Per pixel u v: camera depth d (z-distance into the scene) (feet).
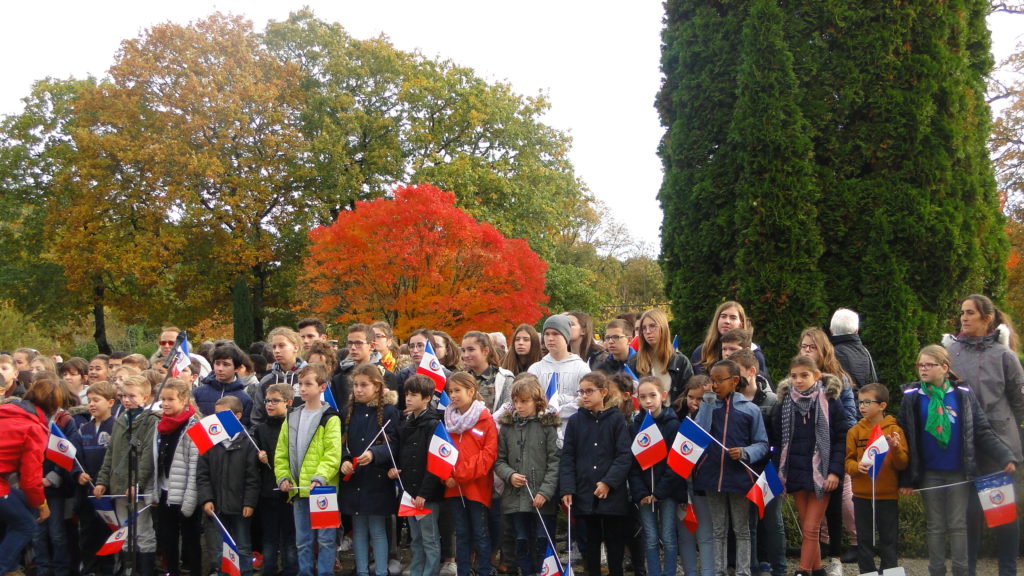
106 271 81.10
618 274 116.88
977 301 17.72
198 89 73.82
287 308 84.48
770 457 17.92
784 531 18.72
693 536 17.97
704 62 27.32
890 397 23.66
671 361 19.98
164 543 19.89
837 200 24.93
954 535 16.66
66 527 20.68
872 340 24.09
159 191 75.46
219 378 21.93
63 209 81.10
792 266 24.61
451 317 52.85
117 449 19.95
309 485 18.43
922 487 17.02
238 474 19.31
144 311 82.33
